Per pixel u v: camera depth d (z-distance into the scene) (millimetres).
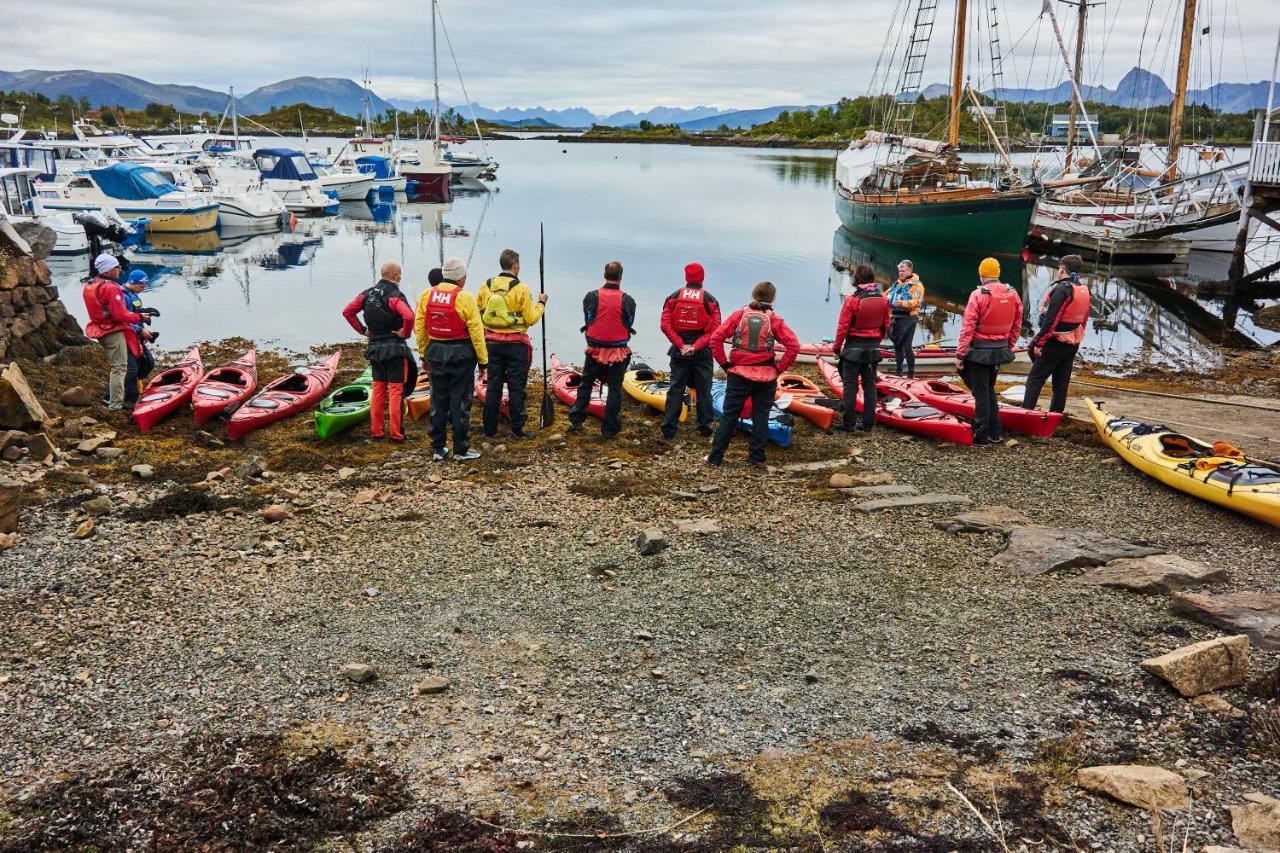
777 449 10711
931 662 5766
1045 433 11094
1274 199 22844
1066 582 6883
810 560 7383
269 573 7051
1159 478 9422
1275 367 16891
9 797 4379
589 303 10609
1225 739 4828
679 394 10891
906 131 49469
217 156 60719
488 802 4410
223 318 20781
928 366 15664
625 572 7152
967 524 7980
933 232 35594
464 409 9898
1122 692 5340
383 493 8953
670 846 4086
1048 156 48812
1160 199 36406
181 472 9344
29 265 13773
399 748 4844
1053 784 4480
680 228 39969
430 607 6535
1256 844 3906
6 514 7539
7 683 5387
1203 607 6160
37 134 54500
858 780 4566
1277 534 7992
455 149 93938
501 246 34156
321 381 12859
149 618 6273
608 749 4863
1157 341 20156
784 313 23141
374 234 38000
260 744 4852
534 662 5785
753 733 5016
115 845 4078
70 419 10555
